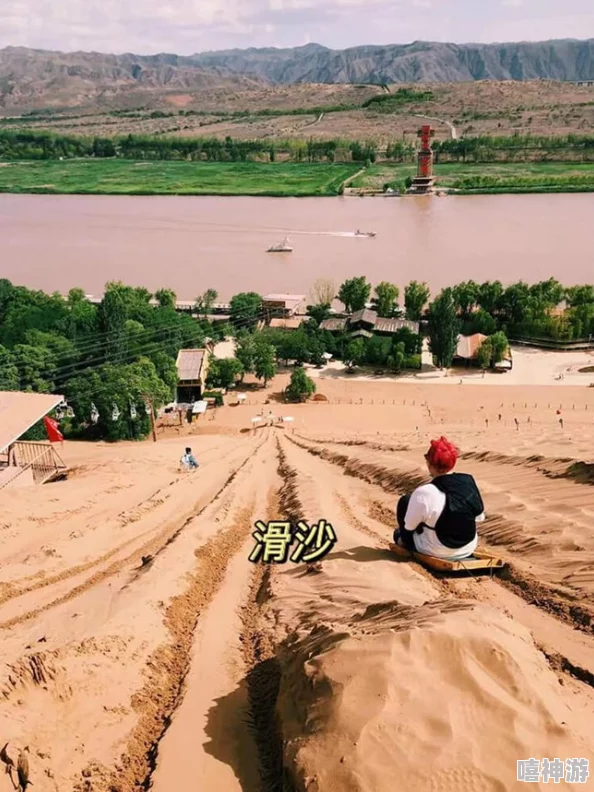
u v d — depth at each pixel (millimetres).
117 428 52406
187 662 9328
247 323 84062
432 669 6145
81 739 7121
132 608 10742
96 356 63562
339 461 29094
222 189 196375
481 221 146000
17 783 6355
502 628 6957
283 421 58062
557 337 77062
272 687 8062
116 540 18125
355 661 6379
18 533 18641
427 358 76062
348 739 5652
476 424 53062
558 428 30641
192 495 24062
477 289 83938
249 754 6820
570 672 7824
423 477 19953
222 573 14156
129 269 113438
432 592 10508
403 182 192125
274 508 21234
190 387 64250
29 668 7805
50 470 33719
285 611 10898
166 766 6738
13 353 59500
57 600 12977
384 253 120438
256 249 126125
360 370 73375
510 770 5285
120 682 8391
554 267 107062
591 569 10562
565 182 184500
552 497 14555
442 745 5449
